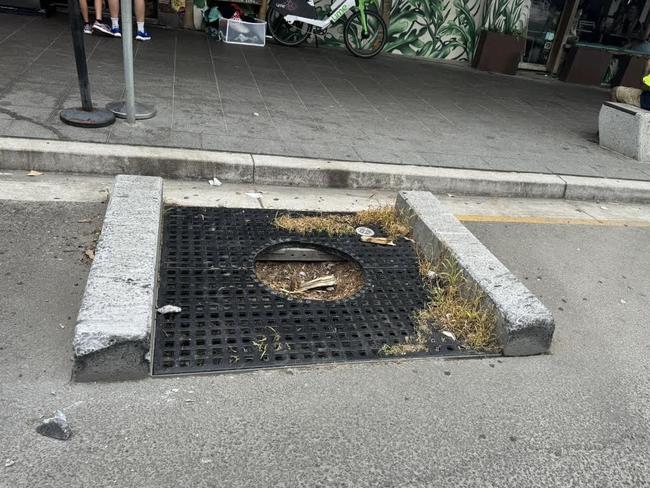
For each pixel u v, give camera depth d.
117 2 7.86
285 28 9.72
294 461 2.29
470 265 3.51
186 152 4.82
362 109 6.93
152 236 3.31
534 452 2.50
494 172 5.65
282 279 3.79
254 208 4.39
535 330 3.10
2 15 8.20
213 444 2.32
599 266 4.41
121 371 2.58
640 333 3.55
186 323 2.98
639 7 11.48
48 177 4.44
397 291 3.54
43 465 2.13
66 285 3.21
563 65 11.44
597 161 6.49
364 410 2.61
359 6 9.52
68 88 5.77
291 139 5.55
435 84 8.92
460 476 2.33
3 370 2.54
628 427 2.72
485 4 10.58
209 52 8.36
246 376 2.71
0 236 3.57
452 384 2.85
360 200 4.95
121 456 2.21
